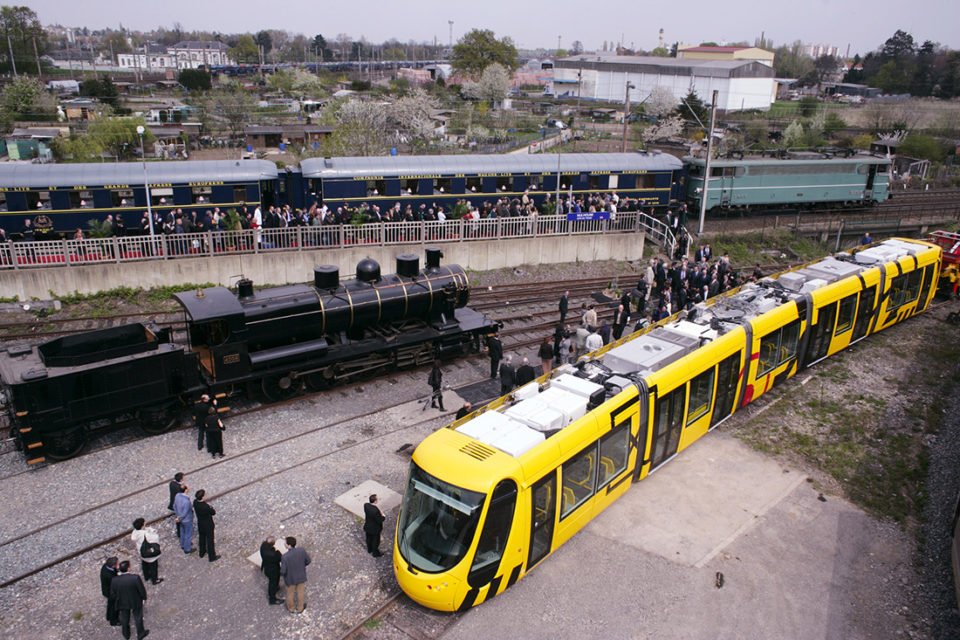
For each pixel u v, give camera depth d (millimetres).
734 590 11211
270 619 10414
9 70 111188
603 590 11109
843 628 10477
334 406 17406
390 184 28797
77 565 11523
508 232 28938
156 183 25438
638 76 100750
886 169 39438
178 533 12031
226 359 16234
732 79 88250
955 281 26719
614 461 12539
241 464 14539
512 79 120625
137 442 15422
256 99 98625
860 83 123438
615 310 23156
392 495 13414
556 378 13148
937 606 10969
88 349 15578
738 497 13836
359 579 11266
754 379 16812
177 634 10094
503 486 9969
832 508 13578
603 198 33312
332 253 25672
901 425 16922
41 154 56531
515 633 10156
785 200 37375
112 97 88375
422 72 137500
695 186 35625
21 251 21859
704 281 23734
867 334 22094
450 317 20109
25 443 13867
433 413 17031
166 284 23625
